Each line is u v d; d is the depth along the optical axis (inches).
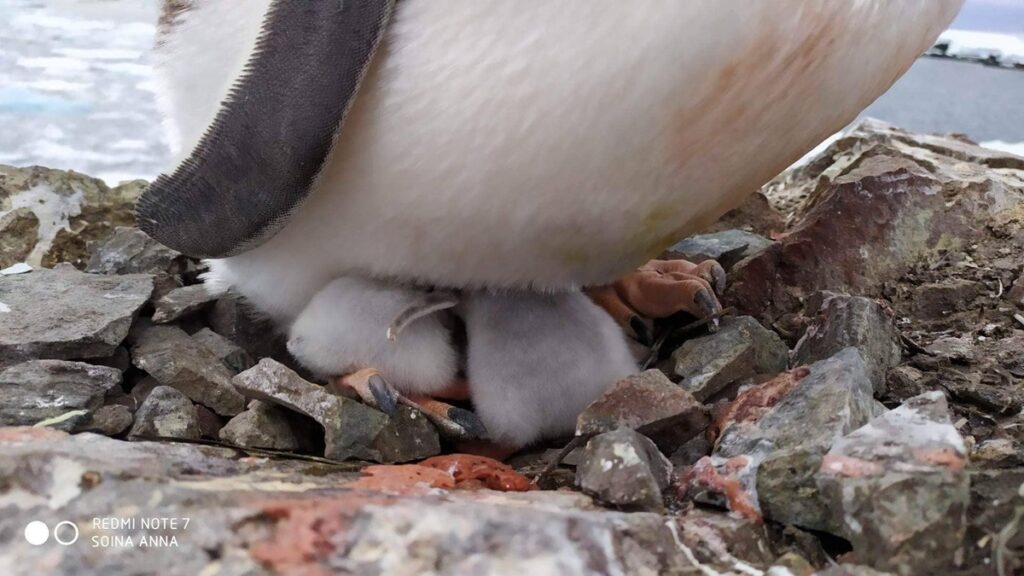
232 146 24.5
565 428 27.4
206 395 28.3
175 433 27.0
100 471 21.5
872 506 20.9
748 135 24.3
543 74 23.1
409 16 23.6
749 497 22.6
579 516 21.0
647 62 22.7
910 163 34.6
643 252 26.9
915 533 20.7
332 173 25.2
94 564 20.6
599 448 22.8
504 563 20.6
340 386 27.5
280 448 26.6
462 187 24.5
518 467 27.0
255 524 20.9
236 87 24.3
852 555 21.1
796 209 39.6
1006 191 35.3
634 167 24.1
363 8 23.3
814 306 30.2
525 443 27.3
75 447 22.6
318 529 20.9
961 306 31.4
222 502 21.1
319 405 26.2
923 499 20.8
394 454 26.4
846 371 24.5
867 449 21.7
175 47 26.1
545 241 25.6
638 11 22.4
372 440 26.2
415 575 20.4
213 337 30.4
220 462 23.3
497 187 24.4
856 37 23.7
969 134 45.4
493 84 23.4
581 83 23.0
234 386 27.4
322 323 27.3
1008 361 28.5
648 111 23.2
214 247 26.3
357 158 24.9
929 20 24.5
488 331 27.5
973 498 21.4
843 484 21.1
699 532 21.8
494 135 23.8
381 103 24.2
